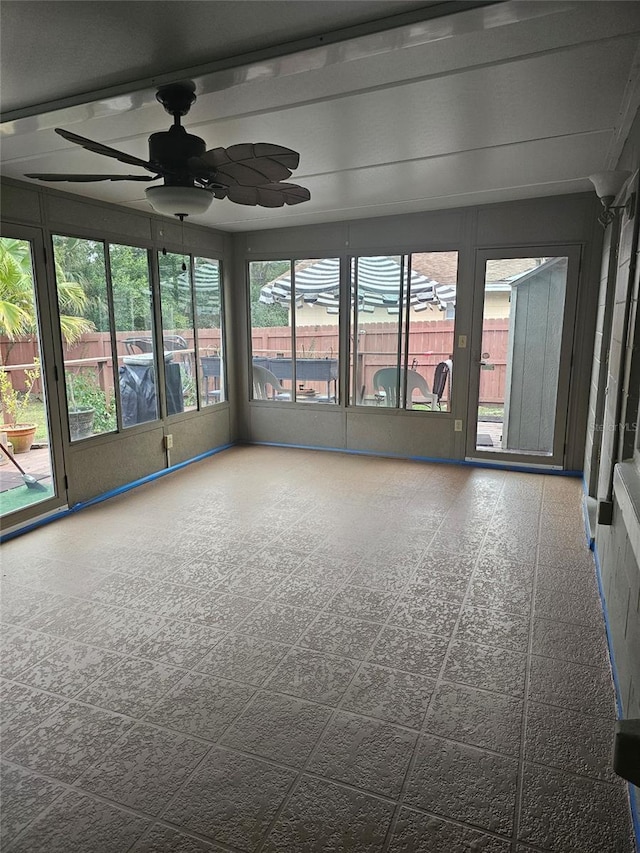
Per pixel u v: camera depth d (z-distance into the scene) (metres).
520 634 2.54
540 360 5.09
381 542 3.58
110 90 2.23
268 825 1.61
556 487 4.65
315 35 1.84
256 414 6.25
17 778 1.79
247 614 2.74
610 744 1.89
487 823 1.61
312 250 5.63
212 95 2.38
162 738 1.95
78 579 3.12
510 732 1.95
